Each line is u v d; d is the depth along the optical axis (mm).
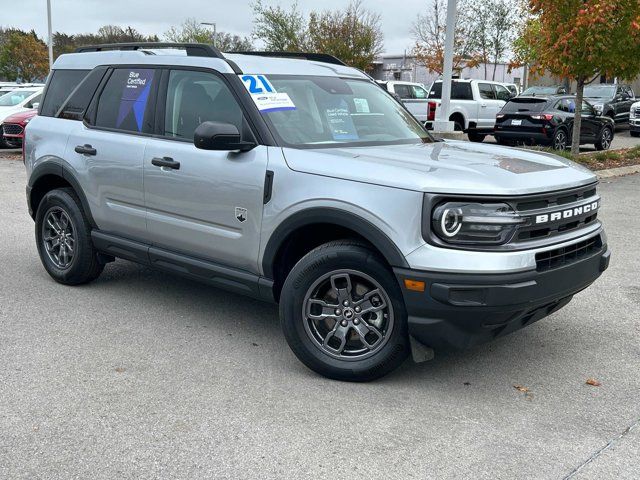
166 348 4688
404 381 4199
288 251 4383
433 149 4711
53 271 6109
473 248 3684
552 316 5469
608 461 3293
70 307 5531
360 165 4020
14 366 4324
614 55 13688
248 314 5449
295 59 5496
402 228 3750
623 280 6477
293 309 4156
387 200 3809
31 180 6141
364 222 3857
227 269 4684
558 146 17391
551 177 4051
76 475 3117
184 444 3398
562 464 3260
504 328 3875
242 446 3389
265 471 3168
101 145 5418
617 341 4934
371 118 5125
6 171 14023
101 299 5754
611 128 19406
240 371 4312
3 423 3580
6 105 18438
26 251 7383
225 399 3904
